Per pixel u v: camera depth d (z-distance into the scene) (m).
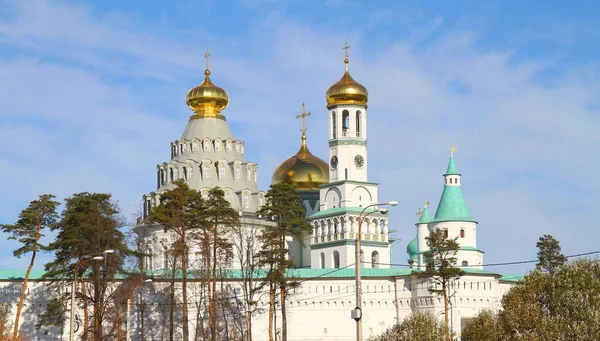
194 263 183.75
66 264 154.88
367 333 193.38
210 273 179.38
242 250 180.75
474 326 137.50
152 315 180.38
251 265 171.25
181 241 161.00
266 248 174.25
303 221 173.50
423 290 191.25
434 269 179.00
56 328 180.25
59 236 154.25
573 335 122.50
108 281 158.25
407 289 193.88
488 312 140.25
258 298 187.38
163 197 165.12
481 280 192.62
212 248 175.12
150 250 173.62
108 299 151.50
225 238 174.38
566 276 130.25
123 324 179.38
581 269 131.00
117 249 154.38
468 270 193.75
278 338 187.00
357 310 93.69
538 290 131.88
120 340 150.62
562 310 127.19
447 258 185.62
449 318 188.88
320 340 191.25
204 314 174.50
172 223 160.62
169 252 163.25
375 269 198.25
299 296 192.12
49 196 161.25
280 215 173.00
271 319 169.38
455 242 183.75
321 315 192.25
